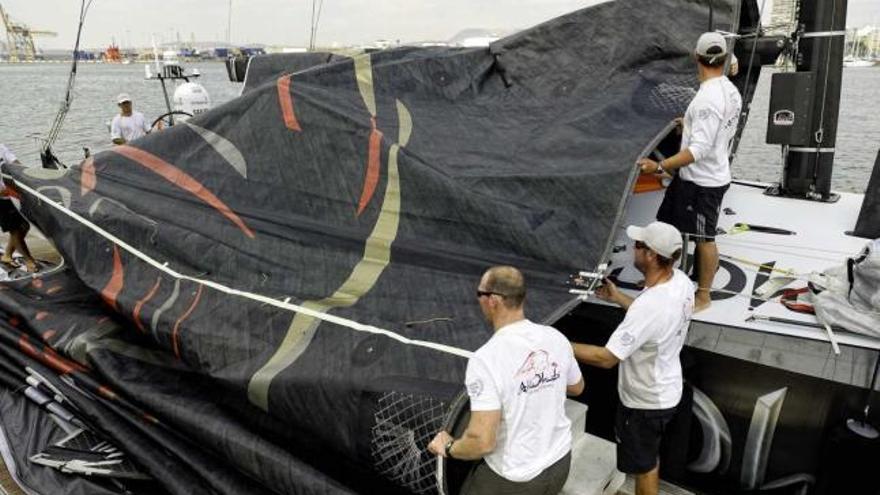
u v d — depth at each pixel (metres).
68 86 6.36
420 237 3.77
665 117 3.91
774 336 3.37
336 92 4.62
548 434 2.57
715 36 3.42
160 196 4.57
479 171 3.85
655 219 4.22
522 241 3.45
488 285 2.55
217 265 4.08
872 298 3.30
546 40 4.67
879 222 4.39
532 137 4.08
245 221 4.25
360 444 2.96
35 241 8.14
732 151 4.97
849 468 3.11
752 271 4.04
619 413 3.16
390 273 3.65
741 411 3.43
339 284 3.71
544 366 2.52
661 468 3.60
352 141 4.16
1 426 4.28
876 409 3.11
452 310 3.29
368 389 2.96
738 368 3.40
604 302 3.77
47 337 4.52
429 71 4.79
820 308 3.40
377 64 4.84
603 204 3.39
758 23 4.66
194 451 3.68
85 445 4.04
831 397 3.20
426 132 4.33
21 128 20.77
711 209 3.61
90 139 17.75
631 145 3.62
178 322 3.79
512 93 4.69
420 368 2.96
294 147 4.34
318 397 3.10
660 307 2.85
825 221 4.75
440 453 2.59
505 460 2.51
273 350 3.43
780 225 4.70
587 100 4.34
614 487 3.41
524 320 2.59
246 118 4.61
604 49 4.49
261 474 3.32
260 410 3.49
